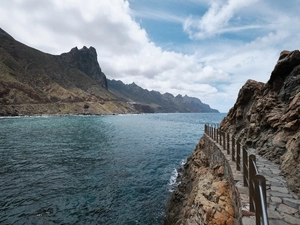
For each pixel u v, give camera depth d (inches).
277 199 253.3
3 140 1669.5
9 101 5246.1
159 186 804.0
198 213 344.2
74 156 1227.9
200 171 631.2
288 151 367.6
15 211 579.2
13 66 7455.7
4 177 835.4
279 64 669.3
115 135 2245.3
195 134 2568.9
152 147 1614.2
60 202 643.5
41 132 2210.9
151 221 568.4
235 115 905.5
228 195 334.0
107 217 577.0
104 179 857.5
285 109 541.3
